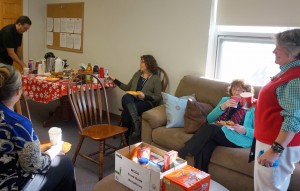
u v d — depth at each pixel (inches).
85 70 149.9
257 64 121.6
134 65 156.4
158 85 135.0
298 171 77.0
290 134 55.2
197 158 91.6
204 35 127.3
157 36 143.6
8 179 57.9
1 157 56.2
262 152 62.4
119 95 166.1
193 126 103.3
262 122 61.9
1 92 56.4
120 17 157.9
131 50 156.1
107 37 167.0
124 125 129.4
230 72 129.5
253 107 95.7
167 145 104.5
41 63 151.8
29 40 202.4
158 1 140.0
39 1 202.8
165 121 113.6
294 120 54.9
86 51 181.3
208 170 93.0
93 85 129.2
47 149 72.1
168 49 140.4
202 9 126.0
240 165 85.8
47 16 205.9
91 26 175.0
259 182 64.3
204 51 128.3
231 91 101.9
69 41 191.3
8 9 187.6
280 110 58.5
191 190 59.2
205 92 118.4
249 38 120.3
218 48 129.5
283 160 60.0
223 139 92.0
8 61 156.1
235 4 119.6
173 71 140.4
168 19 137.9
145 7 145.6
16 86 57.6
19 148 56.5
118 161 70.0
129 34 155.3
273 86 58.8
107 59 169.9
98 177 102.3
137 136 129.3
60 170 70.9
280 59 58.9
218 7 125.0
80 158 116.0
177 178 62.2
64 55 197.6
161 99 134.3
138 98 131.2
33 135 58.2
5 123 55.5
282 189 63.5
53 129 74.7
